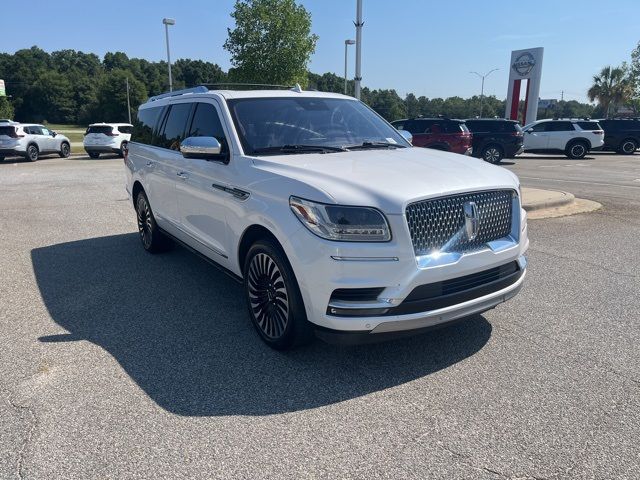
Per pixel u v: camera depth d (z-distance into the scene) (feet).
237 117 14.49
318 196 10.77
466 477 8.36
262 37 87.20
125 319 14.90
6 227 27.55
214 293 17.03
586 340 13.32
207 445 9.20
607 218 29.04
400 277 10.49
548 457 8.83
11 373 11.74
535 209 30.83
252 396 10.82
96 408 10.36
